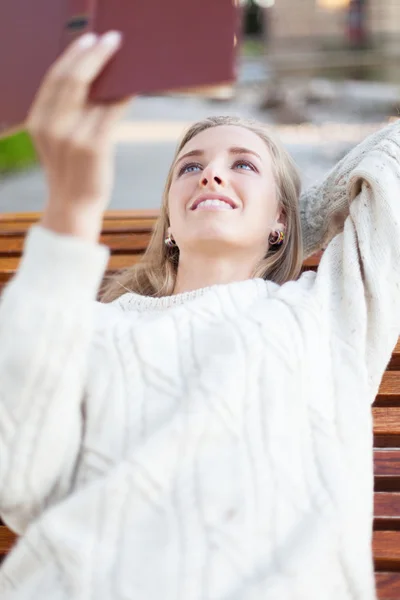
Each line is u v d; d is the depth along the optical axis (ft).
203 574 3.10
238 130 4.68
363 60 24.85
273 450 3.38
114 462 3.42
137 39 2.59
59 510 3.23
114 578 3.10
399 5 24.71
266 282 4.24
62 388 3.12
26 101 2.77
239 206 4.40
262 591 3.05
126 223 7.67
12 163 23.95
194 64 2.48
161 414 3.49
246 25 35.53
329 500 3.34
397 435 4.77
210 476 3.28
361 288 4.00
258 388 3.51
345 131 20.89
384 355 4.11
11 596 3.22
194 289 4.47
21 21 2.81
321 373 3.72
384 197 4.18
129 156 21.94
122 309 4.38
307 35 26.09
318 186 5.04
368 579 3.40
